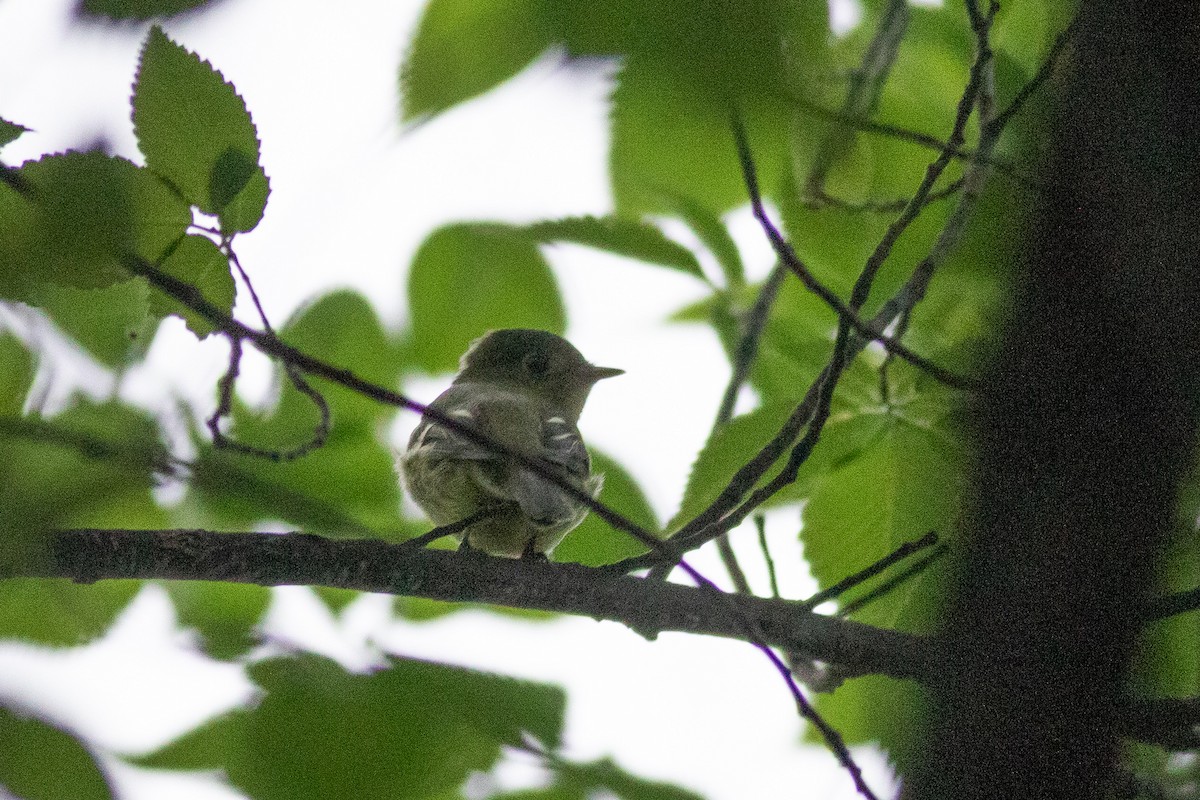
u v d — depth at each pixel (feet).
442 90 13.93
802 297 29.60
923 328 25.32
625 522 17.85
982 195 21.29
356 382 16.70
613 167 22.44
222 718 17.51
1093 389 11.66
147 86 16.85
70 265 14.58
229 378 19.66
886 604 23.82
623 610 24.35
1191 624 19.94
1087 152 11.42
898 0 21.89
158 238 17.30
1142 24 11.14
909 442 23.34
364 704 16.61
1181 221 11.09
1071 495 11.84
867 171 24.47
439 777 16.48
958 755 12.30
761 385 29.45
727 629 24.09
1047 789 11.90
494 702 16.99
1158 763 20.83
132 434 15.60
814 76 10.31
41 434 11.60
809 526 24.07
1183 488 11.64
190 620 23.63
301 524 14.66
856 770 18.01
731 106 7.82
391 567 23.52
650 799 17.57
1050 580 11.98
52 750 16.10
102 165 14.17
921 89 24.82
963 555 12.82
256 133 17.17
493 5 13.28
